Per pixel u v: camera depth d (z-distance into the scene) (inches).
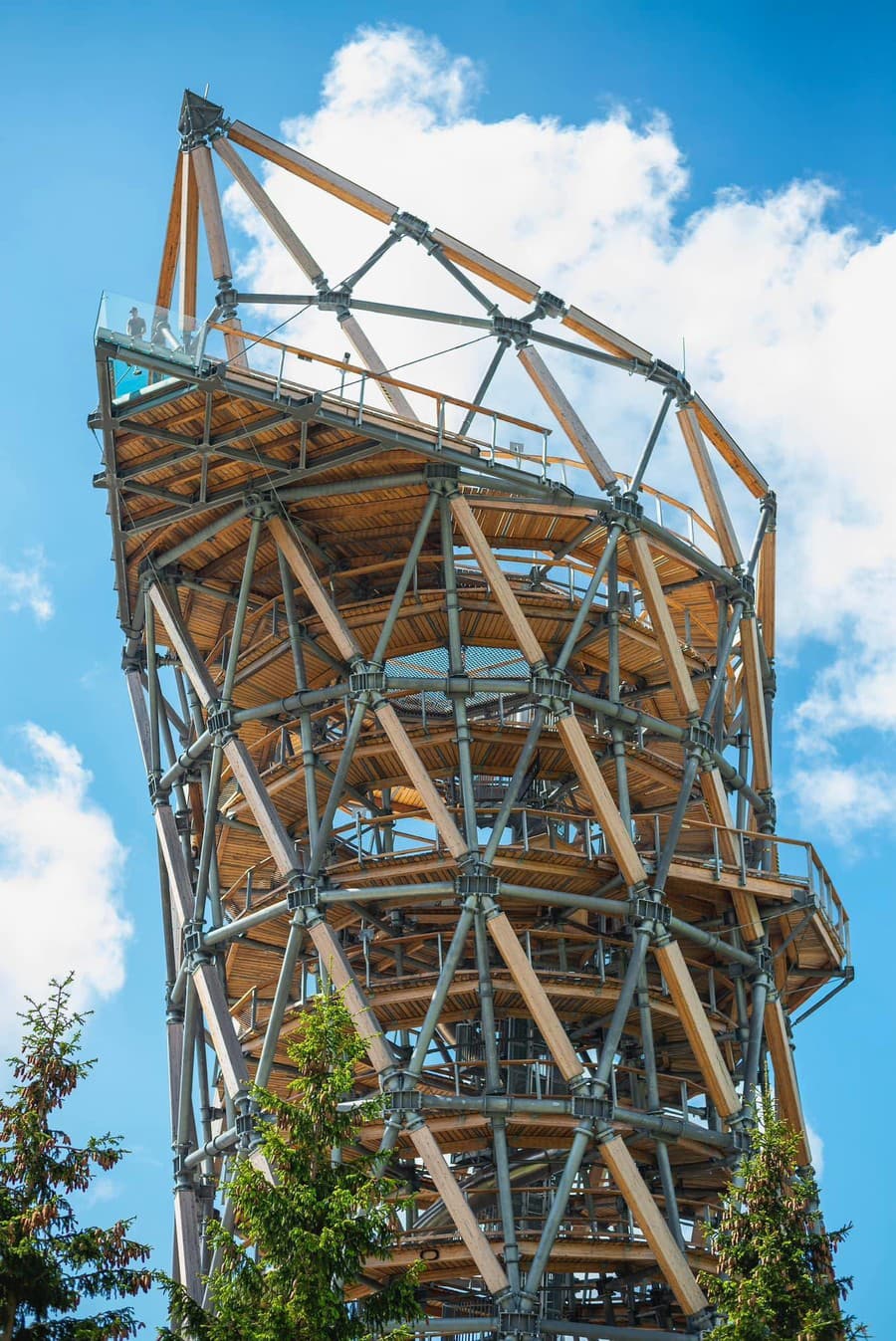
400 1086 1572.3
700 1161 1793.8
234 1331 1071.0
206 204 1910.7
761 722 1978.3
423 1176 1827.0
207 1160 1738.4
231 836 1924.2
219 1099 1895.9
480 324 1849.2
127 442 1643.7
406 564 1710.1
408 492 1742.1
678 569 1956.2
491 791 2046.0
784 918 1865.2
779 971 1951.3
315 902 1644.9
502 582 1704.0
